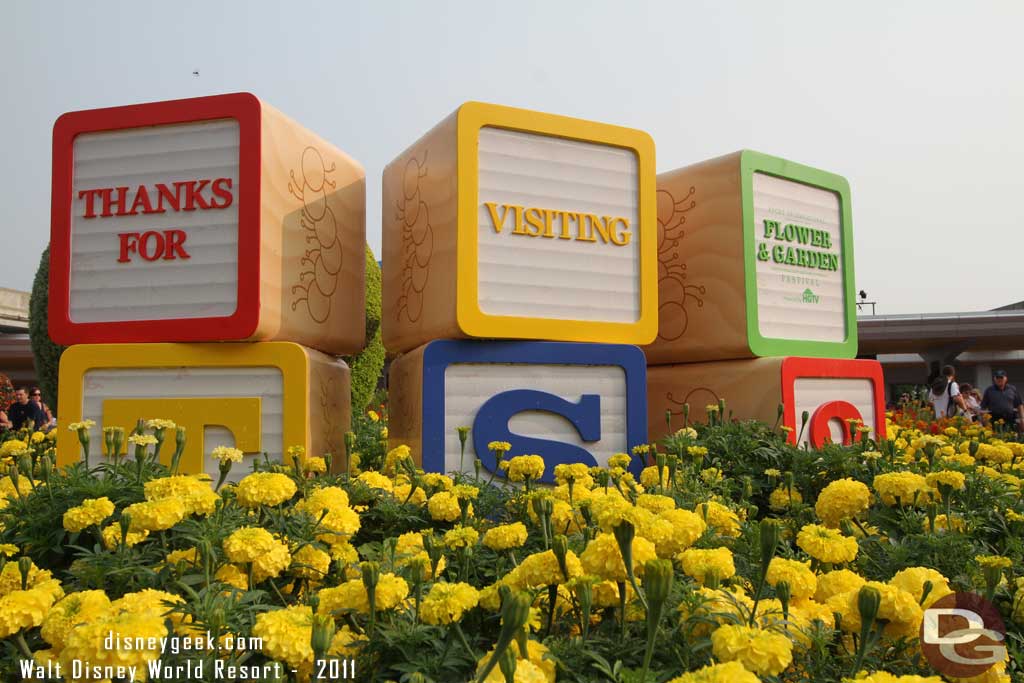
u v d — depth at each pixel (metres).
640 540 1.41
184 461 3.19
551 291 3.48
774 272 4.29
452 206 3.34
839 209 4.71
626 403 3.61
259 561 1.41
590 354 3.54
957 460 3.19
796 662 1.32
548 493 1.74
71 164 3.34
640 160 3.73
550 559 1.41
